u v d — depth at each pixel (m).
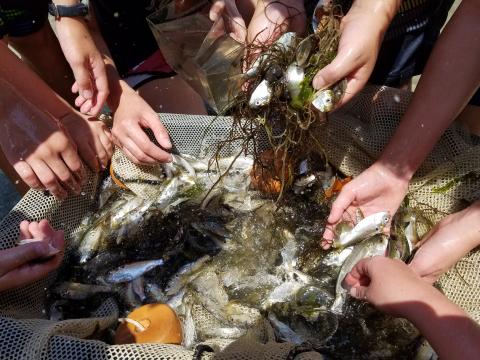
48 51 0.91
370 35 0.51
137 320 0.55
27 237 0.57
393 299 0.46
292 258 0.64
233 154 0.72
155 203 0.70
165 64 0.95
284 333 0.57
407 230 0.62
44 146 0.62
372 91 0.67
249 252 0.65
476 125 0.75
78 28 0.69
